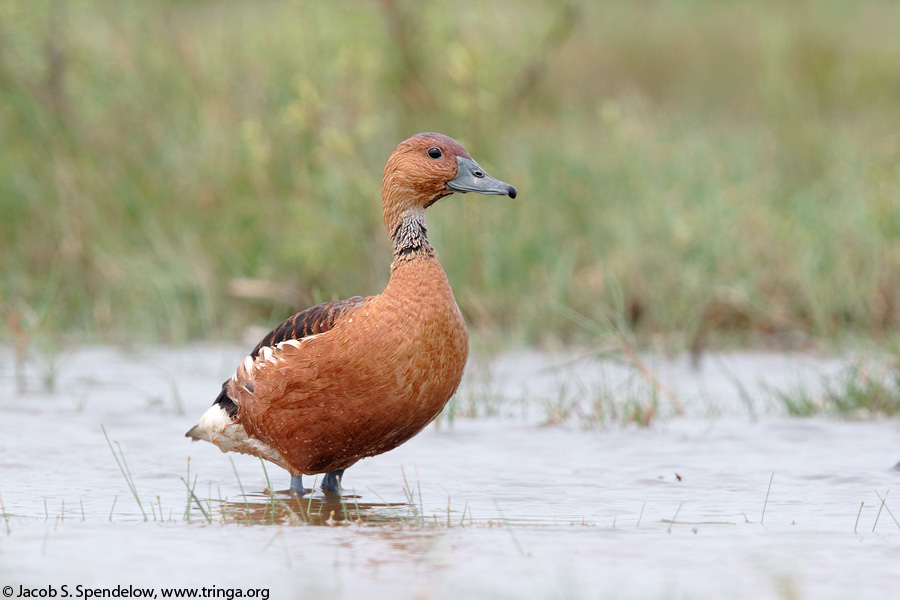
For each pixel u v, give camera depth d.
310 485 17.02
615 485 16.59
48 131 31.56
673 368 25.64
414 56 31.19
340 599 11.48
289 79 31.02
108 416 21.20
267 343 16.17
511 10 34.56
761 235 29.95
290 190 30.42
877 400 21.39
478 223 29.59
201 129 31.05
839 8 46.38
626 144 32.22
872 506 15.29
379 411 15.35
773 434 19.73
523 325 28.05
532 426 20.67
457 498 15.95
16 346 27.48
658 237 29.70
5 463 17.77
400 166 16.31
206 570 12.48
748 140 35.53
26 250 30.84
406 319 15.22
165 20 32.72
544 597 11.52
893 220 29.22
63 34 32.22
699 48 44.59
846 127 36.62
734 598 11.49
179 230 30.31
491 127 30.69
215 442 16.69
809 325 28.36
